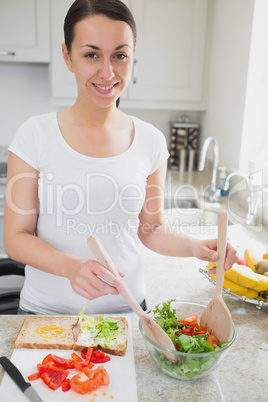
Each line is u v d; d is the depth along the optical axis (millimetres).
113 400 790
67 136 1106
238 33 2305
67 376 843
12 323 1042
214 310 923
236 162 2377
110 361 895
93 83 1003
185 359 814
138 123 1191
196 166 2992
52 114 1130
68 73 2637
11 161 1103
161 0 2596
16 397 787
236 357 944
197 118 3197
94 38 945
